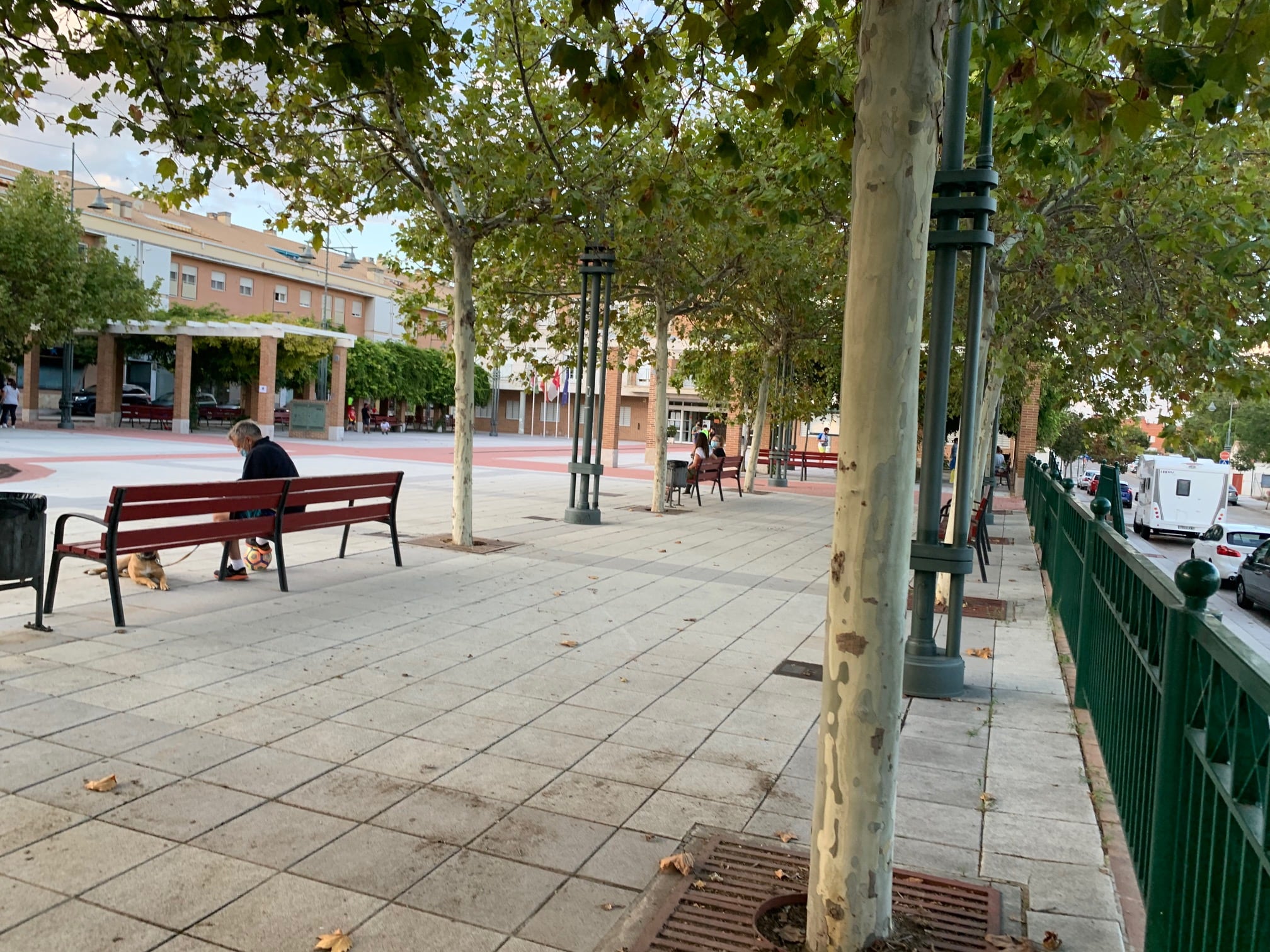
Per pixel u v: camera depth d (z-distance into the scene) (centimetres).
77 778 415
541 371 1734
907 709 590
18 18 556
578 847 377
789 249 1452
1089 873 373
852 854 295
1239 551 1961
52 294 3036
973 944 312
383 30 616
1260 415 5881
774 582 1027
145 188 897
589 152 1036
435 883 344
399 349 5338
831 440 4556
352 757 458
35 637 625
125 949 293
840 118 543
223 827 379
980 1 430
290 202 1045
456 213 1050
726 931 318
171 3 656
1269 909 200
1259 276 962
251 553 891
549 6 1064
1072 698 625
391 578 897
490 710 539
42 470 1719
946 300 605
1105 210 976
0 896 319
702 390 2484
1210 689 254
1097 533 577
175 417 3734
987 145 614
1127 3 729
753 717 554
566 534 1300
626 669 640
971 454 650
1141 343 1022
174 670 574
